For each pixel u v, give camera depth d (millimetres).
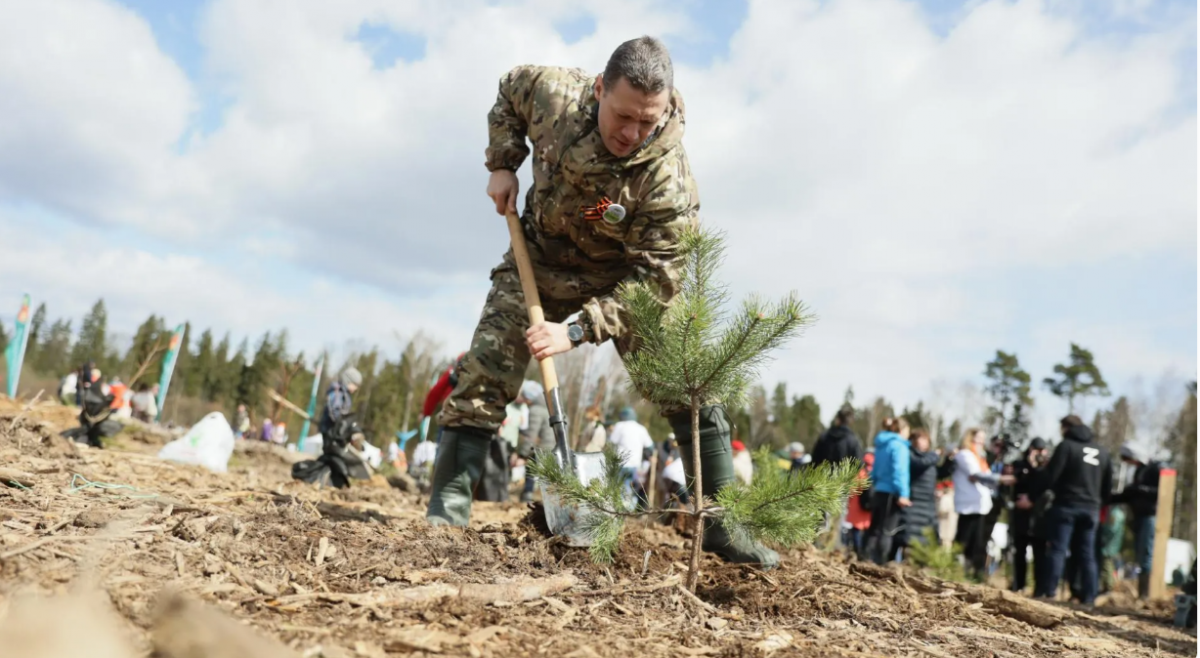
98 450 5844
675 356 2885
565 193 3359
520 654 2002
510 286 3715
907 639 2730
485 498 8742
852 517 8945
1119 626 4453
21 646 1396
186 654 1489
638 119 2994
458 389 3699
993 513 9758
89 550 2229
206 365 63000
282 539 2793
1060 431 8148
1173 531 35781
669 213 3250
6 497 2875
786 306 2801
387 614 2154
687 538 4508
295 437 37812
